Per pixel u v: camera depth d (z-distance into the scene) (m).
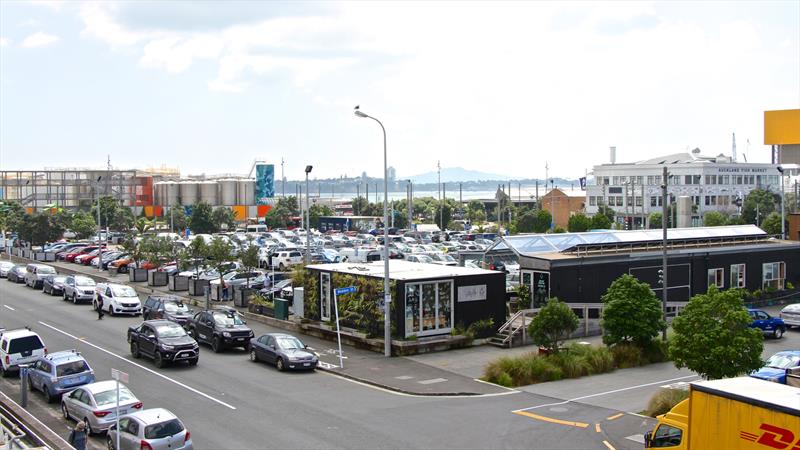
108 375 31.02
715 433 15.71
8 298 54.16
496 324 37.84
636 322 33.19
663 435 18.16
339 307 38.88
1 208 98.19
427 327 36.12
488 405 26.52
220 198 154.88
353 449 21.50
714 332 24.92
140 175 155.75
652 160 143.50
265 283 50.81
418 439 22.41
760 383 16.31
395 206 156.00
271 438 22.61
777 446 14.49
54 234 82.25
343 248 78.00
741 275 50.22
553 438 22.53
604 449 21.50
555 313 31.55
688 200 67.19
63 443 21.25
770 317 40.41
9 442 19.89
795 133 39.75
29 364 30.91
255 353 33.88
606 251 44.78
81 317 45.84
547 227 93.75
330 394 28.12
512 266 58.56
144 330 34.03
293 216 136.50
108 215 111.62
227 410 25.80
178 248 62.28
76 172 142.50
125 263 67.62
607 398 27.53
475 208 168.50
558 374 30.62
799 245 52.78
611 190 139.38
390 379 30.22
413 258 68.25
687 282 47.50
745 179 138.00
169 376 31.02
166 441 19.92
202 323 37.56
